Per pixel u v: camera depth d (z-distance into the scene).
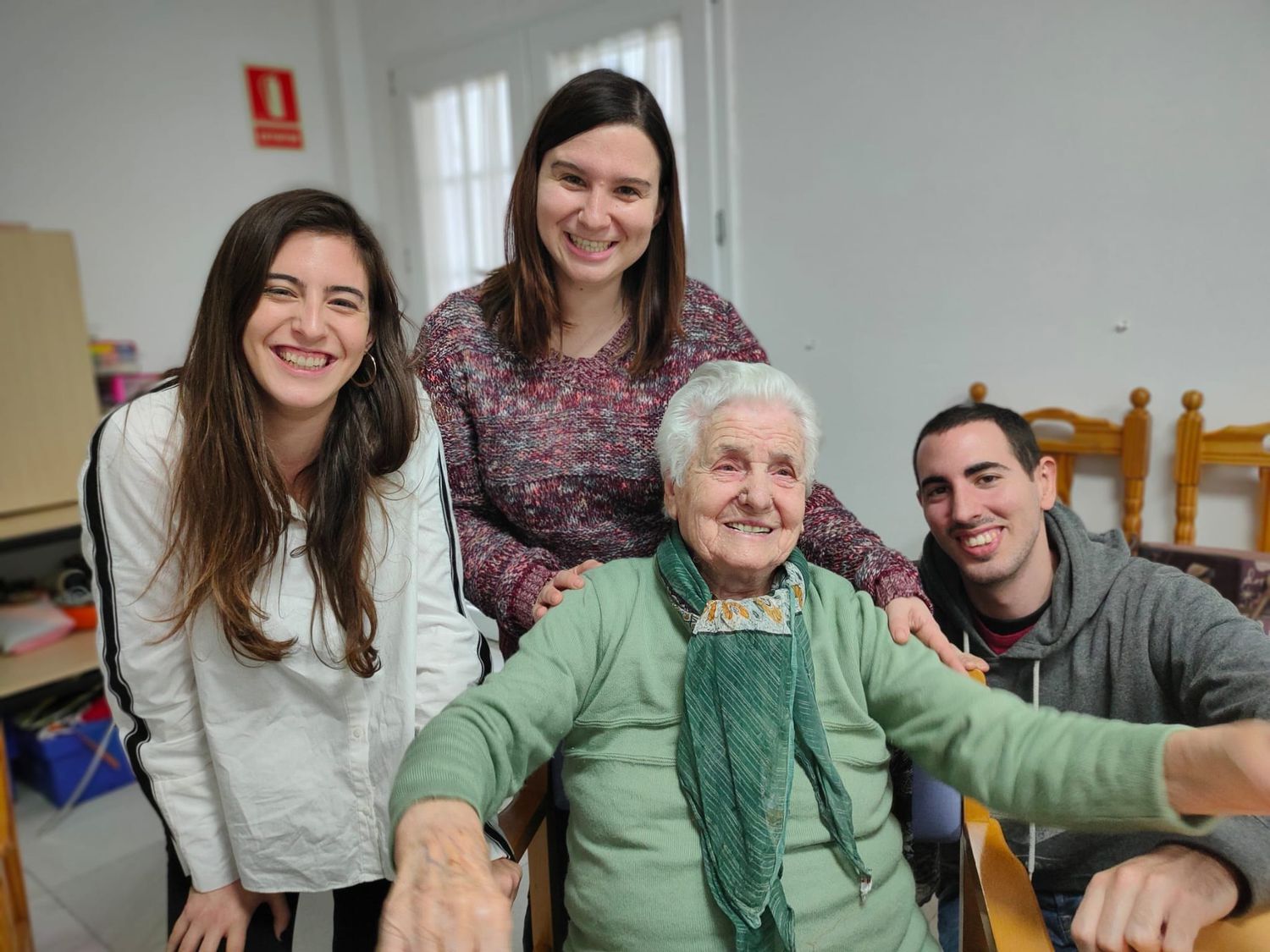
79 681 2.43
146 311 3.24
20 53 2.89
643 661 1.03
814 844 0.97
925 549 1.39
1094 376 2.06
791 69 2.42
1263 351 1.83
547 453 1.22
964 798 1.12
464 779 0.85
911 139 2.23
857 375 2.46
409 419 1.05
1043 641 1.26
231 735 1.04
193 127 3.31
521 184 1.17
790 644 1.01
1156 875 0.83
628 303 1.26
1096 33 1.92
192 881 1.10
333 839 1.10
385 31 3.51
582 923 1.00
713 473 1.02
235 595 0.96
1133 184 1.93
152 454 0.95
